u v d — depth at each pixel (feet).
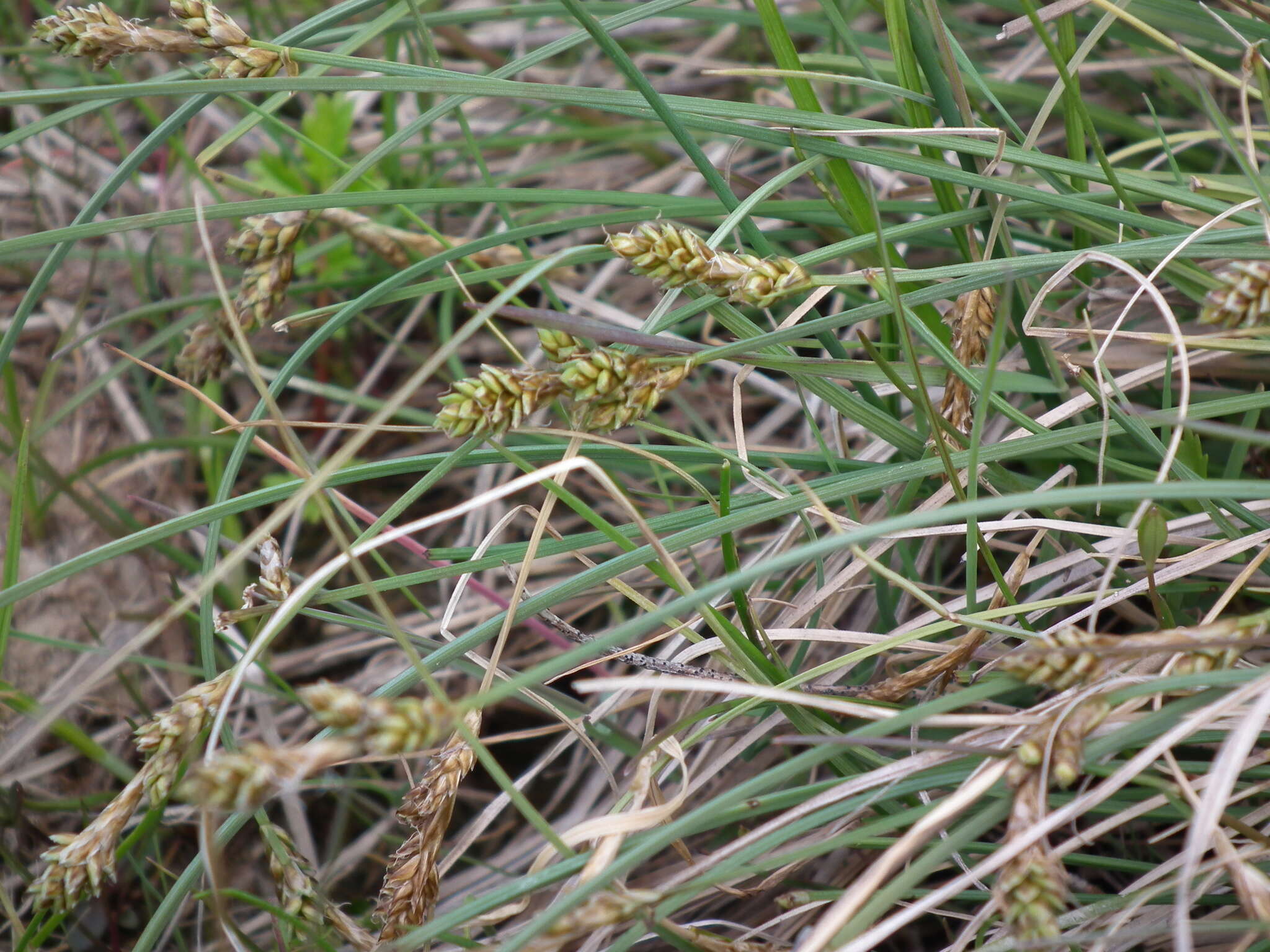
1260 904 1.13
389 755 1.13
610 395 1.16
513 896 1.17
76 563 1.21
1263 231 1.22
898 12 1.24
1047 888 1.13
